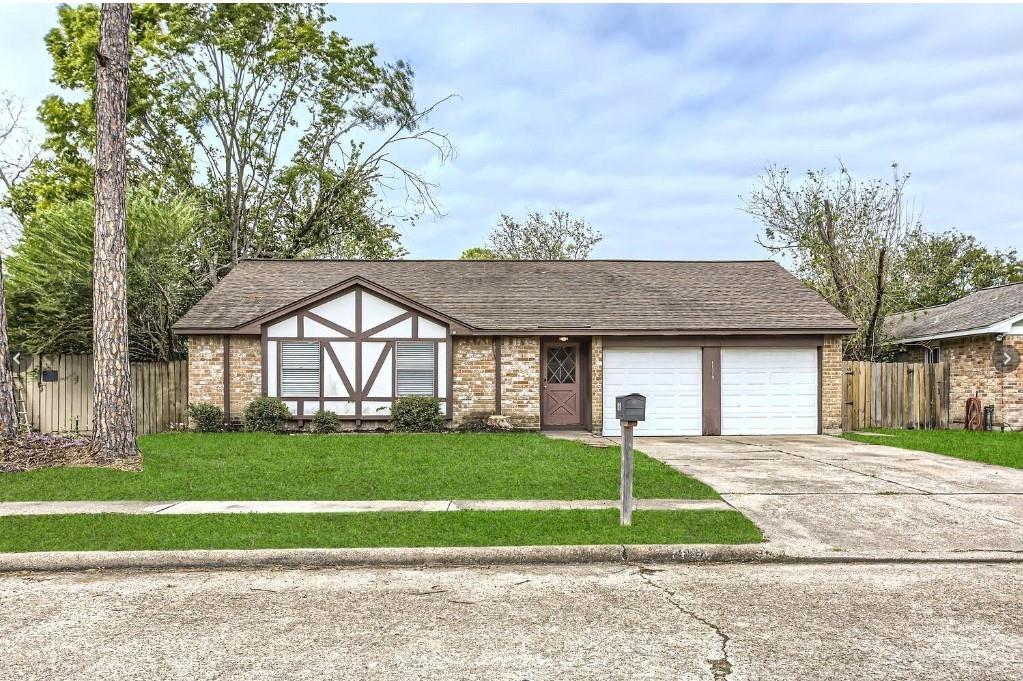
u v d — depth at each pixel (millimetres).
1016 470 11391
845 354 23938
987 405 18594
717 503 8781
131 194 20500
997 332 18297
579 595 5660
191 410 17141
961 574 6234
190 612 5277
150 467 11359
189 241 21875
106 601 5547
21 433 12023
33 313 19219
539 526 7566
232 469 11211
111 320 11328
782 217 28734
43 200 26500
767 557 6734
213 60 28156
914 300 32750
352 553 6660
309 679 4082
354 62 29234
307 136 30219
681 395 17969
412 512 8281
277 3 28391
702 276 21250
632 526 7566
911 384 19266
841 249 25203
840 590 5762
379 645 4602
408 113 29672
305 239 30641
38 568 6492
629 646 4566
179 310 21688
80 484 10000
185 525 7668
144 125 27500
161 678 4102
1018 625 4949
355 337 17234
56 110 26734
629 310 18547
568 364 18594
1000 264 36281
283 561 6621
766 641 4652
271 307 18500
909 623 4984
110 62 11312
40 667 4262
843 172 26094
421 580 6105
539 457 12547
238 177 29016
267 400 16828
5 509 8531
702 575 6234
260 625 4988
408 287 19906
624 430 7645
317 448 13672
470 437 15703
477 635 4777
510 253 43812
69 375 19297
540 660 4344
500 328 17422
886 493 9492
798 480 10477
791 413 18047
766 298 19516
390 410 17141
